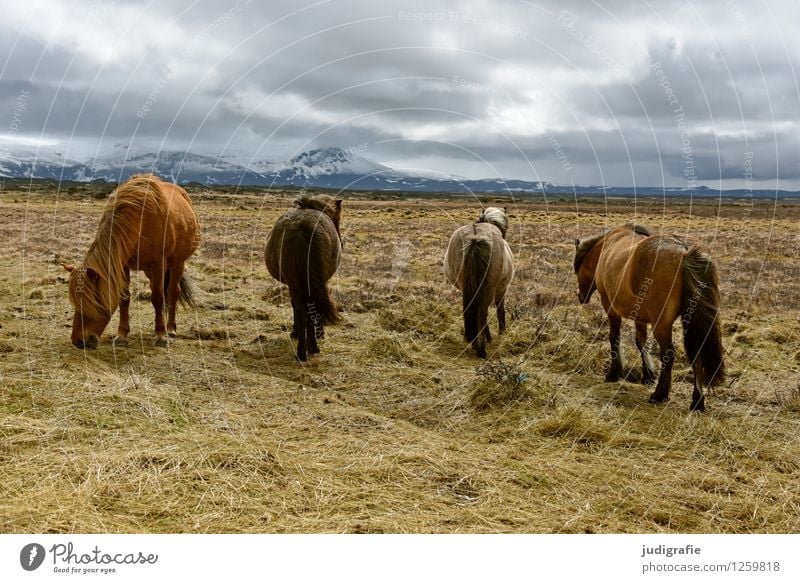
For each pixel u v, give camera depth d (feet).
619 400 22.53
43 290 38.65
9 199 162.50
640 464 16.80
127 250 23.58
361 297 40.32
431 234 92.58
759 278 53.57
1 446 14.94
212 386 21.66
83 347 23.32
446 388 23.35
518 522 13.46
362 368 25.49
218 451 15.47
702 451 17.85
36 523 12.13
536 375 25.40
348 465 15.62
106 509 12.94
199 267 53.83
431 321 33.91
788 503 14.84
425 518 13.34
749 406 22.20
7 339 25.48
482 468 15.93
